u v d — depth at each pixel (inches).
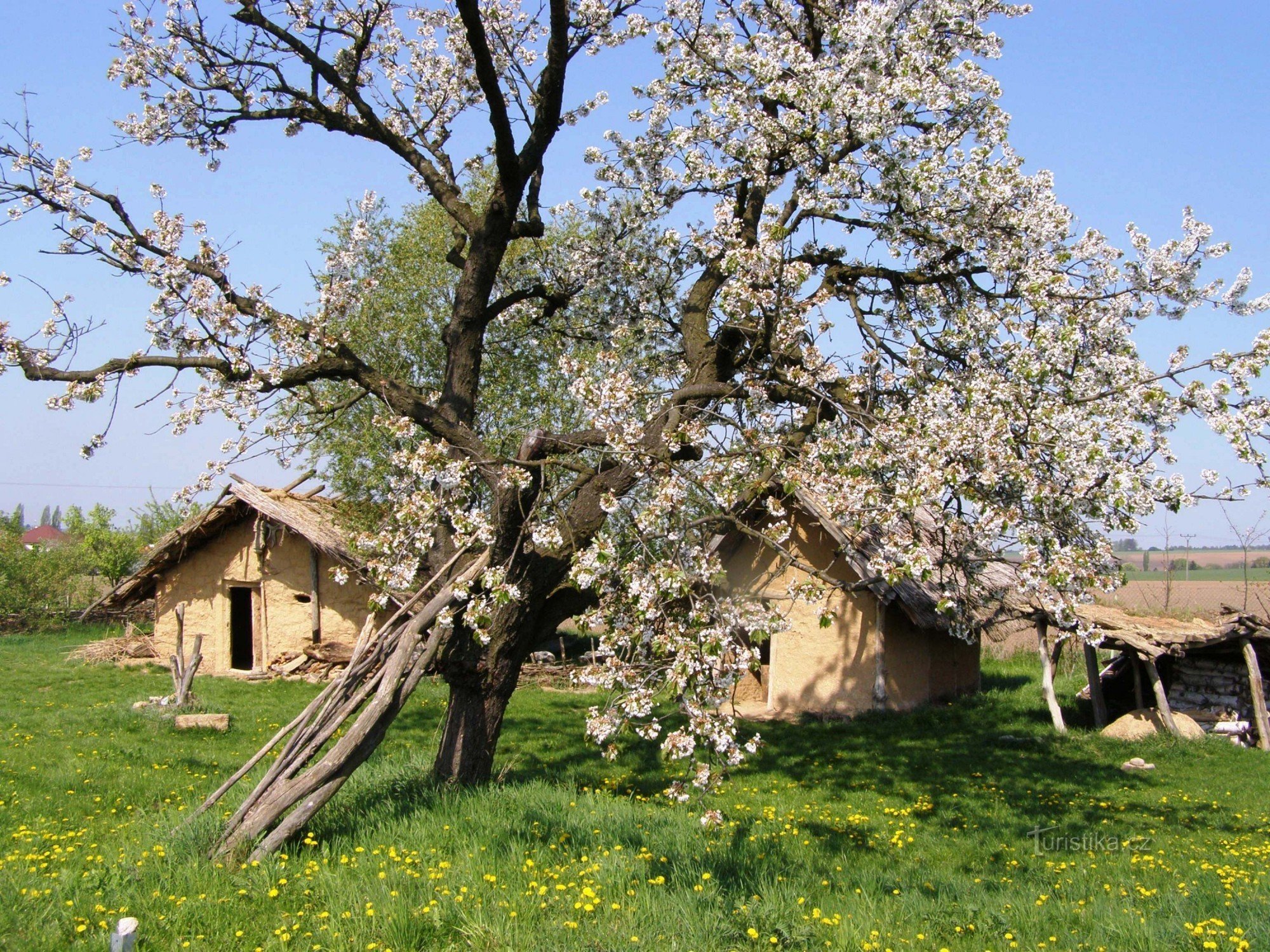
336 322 502.6
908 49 376.5
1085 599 320.2
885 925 260.1
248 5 414.6
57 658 998.4
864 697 721.6
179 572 950.4
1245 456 312.3
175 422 375.9
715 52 447.5
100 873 267.7
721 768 308.5
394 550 367.6
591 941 227.8
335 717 315.3
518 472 327.9
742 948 234.5
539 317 509.0
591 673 309.7
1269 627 649.0
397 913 238.8
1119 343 369.7
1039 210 392.2
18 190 373.1
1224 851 389.4
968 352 393.7
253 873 270.8
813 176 390.6
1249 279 374.0
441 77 480.4
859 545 355.6
